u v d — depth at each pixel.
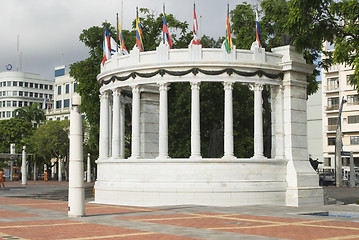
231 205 39.03
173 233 20.78
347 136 110.06
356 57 35.97
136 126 42.16
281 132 42.47
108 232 21.14
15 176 117.75
